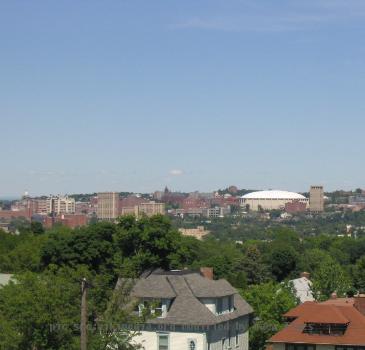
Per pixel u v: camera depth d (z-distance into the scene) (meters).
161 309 92.00
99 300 73.31
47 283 71.00
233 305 100.75
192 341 90.62
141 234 131.00
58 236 138.50
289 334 91.75
